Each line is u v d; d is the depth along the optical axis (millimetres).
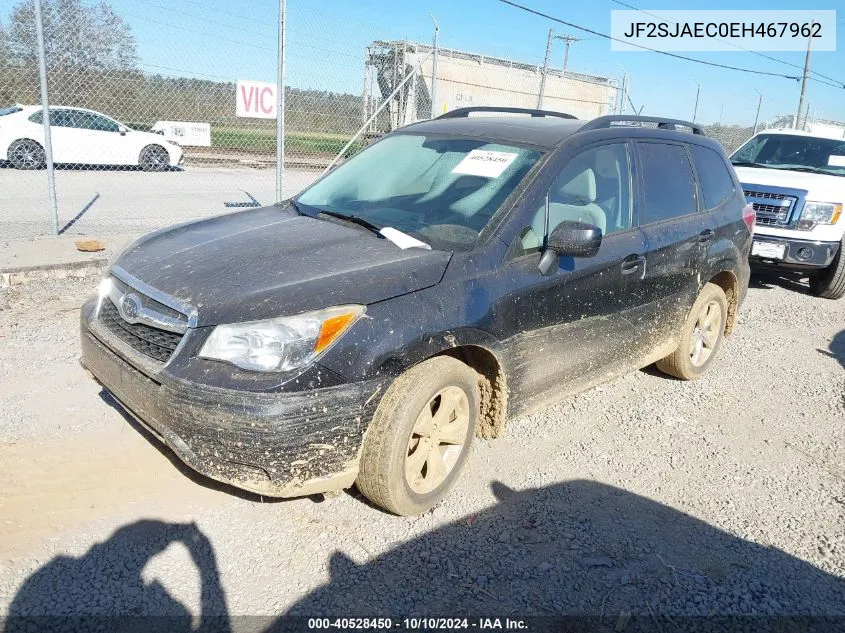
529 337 3568
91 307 3553
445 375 3141
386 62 14492
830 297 8617
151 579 2744
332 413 2797
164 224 9547
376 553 3012
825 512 3658
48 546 2875
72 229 8781
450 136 4312
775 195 8266
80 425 3869
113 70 9609
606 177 4211
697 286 4910
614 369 4363
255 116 8781
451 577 2904
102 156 15406
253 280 3037
